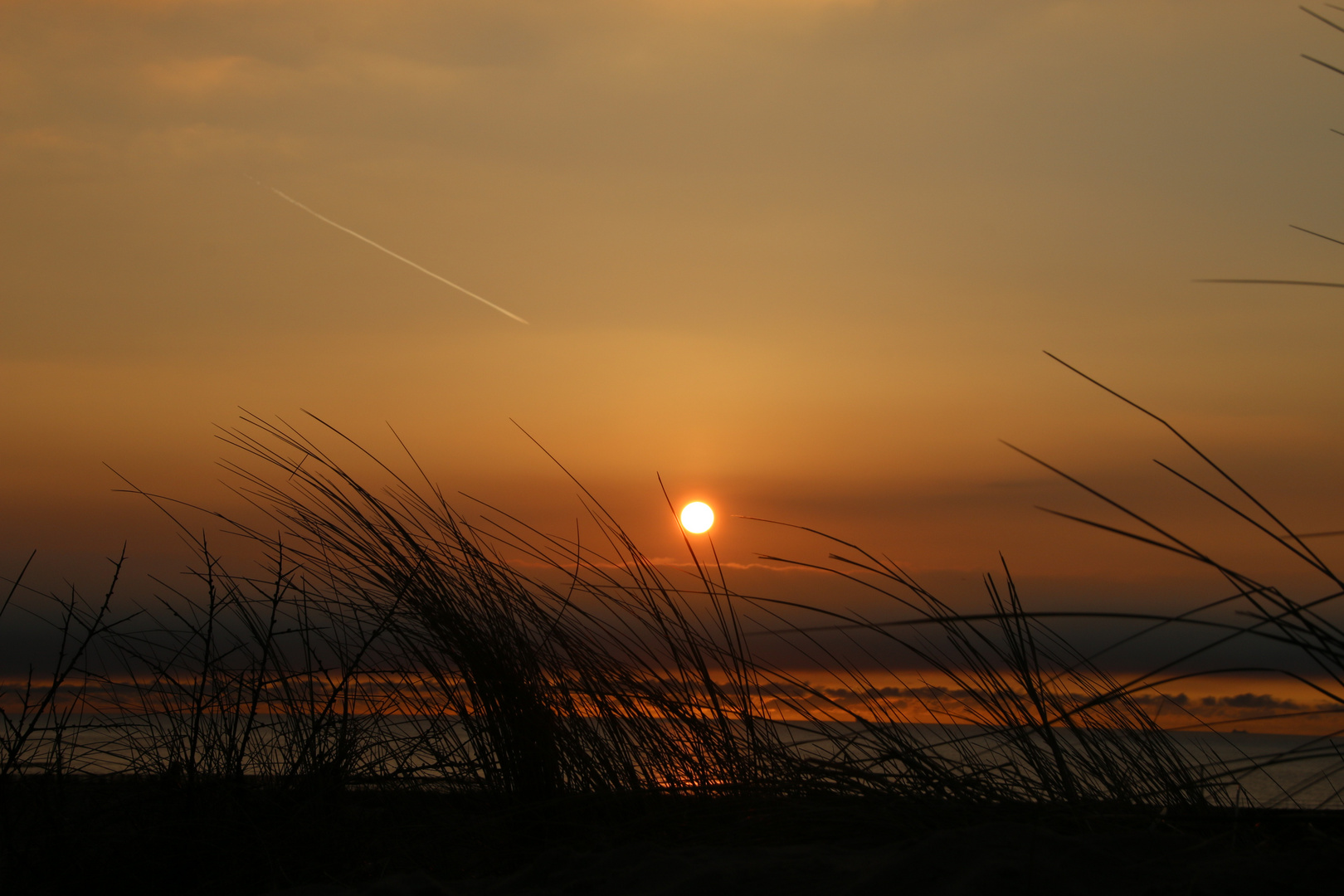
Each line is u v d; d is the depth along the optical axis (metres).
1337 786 1.98
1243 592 1.75
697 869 1.88
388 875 2.64
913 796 2.37
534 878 2.08
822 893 1.67
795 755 2.66
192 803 3.05
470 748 3.21
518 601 3.30
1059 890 1.53
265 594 3.37
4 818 2.89
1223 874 1.56
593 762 2.99
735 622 3.09
